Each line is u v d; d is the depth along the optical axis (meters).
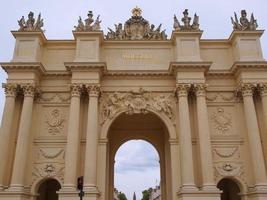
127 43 42.66
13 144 37.12
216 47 42.91
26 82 37.72
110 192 45.28
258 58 39.84
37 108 39.19
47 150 37.44
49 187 41.44
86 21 41.72
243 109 39.19
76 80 38.06
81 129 37.91
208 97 40.09
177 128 38.59
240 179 36.44
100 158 37.16
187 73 38.53
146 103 39.69
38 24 41.56
